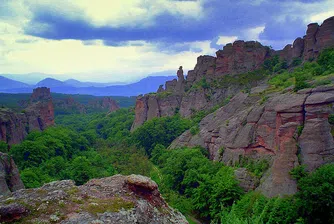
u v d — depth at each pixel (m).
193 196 60.75
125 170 89.38
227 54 132.62
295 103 50.81
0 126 89.62
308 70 79.31
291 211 40.69
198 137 89.94
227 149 69.50
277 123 53.22
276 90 75.31
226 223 27.98
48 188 20.02
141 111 149.12
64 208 17.42
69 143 110.06
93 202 18.39
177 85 152.75
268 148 58.50
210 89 129.00
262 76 119.06
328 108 47.91
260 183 51.16
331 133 47.09
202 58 145.38
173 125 120.12
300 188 43.25
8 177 50.59
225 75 131.50
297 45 108.56
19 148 82.75
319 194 39.00
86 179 76.44
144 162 96.81
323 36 92.88
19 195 18.89
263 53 129.00
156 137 117.75
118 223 17.05
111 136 154.00
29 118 120.88
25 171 70.38
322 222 39.41
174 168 72.50
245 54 130.25
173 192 65.69
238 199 50.56
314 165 45.22
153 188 20.88
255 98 77.31
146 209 19.16
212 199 52.78
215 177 57.25
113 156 105.25
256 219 28.44
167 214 20.30
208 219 56.09
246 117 69.75
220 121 84.44
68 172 78.06
